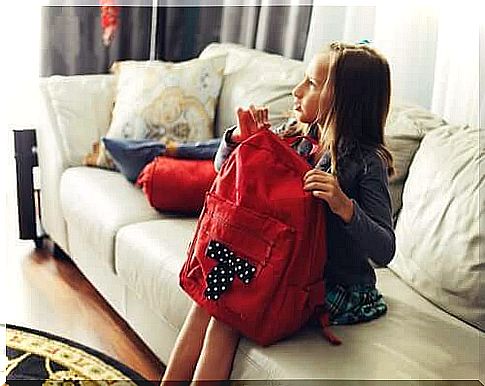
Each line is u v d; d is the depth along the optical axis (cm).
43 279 190
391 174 157
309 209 139
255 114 157
